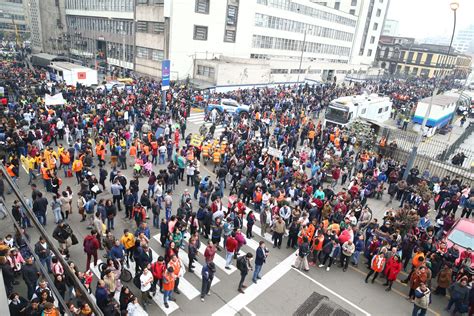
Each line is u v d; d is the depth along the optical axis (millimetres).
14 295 7746
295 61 63438
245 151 20859
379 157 23641
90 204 13688
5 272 8227
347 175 21297
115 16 54188
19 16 109375
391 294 12383
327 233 13352
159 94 34312
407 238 13500
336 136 26719
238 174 18344
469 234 14375
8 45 79625
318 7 71000
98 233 11844
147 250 10883
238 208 14664
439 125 35969
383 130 29344
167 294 10352
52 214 14812
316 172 19922
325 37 77312
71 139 22609
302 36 69312
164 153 21531
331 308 11281
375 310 11445
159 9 45844
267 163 19891
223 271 12570
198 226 14531
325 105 41969
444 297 12562
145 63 50531
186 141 22406
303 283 12445
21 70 40250
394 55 109188
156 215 14625
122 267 11305
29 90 30656
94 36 61062
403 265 14180
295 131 27578
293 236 14289
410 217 15188
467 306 11117
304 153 22547
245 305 11008
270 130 31438
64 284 8555
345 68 82375
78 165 17391
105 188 17016
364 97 35156
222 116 31469
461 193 19391
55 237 11266
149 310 10367
